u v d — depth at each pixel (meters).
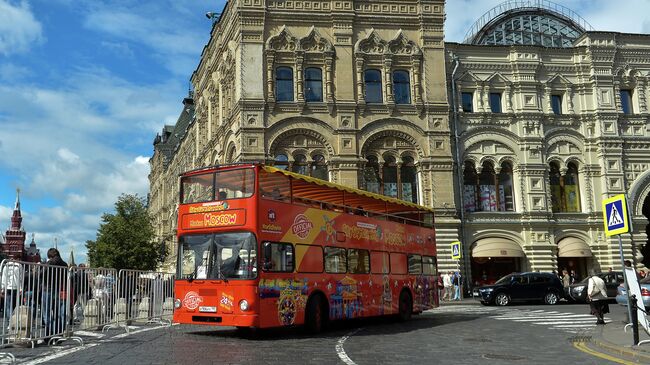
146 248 57.28
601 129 42.50
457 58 41.91
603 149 42.22
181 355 13.86
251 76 37.97
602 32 43.41
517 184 41.34
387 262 23.61
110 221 58.06
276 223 18.33
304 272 19.09
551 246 40.69
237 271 17.55
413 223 26.27
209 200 18.58
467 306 33.56
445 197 39.38
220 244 18.09
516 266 41.03
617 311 27.48
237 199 18.03
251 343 16.45
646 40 44.31
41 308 15.53
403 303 24.36
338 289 20.50
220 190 18.44
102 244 56.50
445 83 40.53
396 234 24.64
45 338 15.46
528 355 14.23
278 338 17.83
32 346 15.09
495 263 40.91
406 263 25.05
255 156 37.22
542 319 23.86
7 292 14.42
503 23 48.19
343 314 20.59
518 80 42.22
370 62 39.91
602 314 21.22
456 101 41.50
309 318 19.11
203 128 52.34
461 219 40.06
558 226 41.41
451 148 40.72
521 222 40.75
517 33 47.91
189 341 16.89
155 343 16.36
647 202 45.62
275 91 38.44
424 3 40.88
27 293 15.14
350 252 21.45
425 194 39.28
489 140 41.50
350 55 39.47
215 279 17.84
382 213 23.89
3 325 14.14
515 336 18.30
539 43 47.78
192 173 19.17
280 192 18.69
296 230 19.05
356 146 38.69
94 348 15.20
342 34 39.53
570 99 42.94
